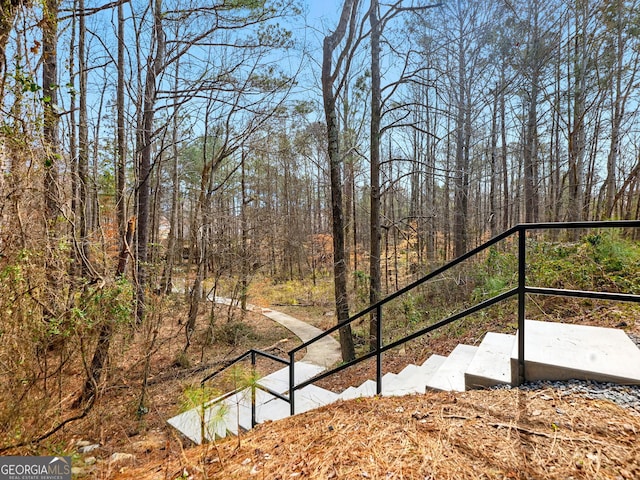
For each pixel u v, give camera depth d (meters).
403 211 17.17
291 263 18.00
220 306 10.98
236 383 3.02
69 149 4.59
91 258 4.54
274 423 2.72
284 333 10.39
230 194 13.31
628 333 2.58
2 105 2.81
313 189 20.19
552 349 2.11
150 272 6.88
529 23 9.28
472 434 1.64
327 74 7.57
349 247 14.99
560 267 4.41
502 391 1.98
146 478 2.19
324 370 6.82
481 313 5.22
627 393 1.68
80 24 6.72
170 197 13.02
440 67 8.59
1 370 2.85
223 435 2.75
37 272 3.16
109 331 4.34
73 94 4.09
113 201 6.23
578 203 9.66
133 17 6.39
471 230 12.05
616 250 4.19
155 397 5.34
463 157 11.06
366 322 9.95
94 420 3.80
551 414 1.65
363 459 1.63
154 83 6.76
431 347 4.93
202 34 7.06
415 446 1.64
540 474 1.30
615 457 1.31
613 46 9.22
